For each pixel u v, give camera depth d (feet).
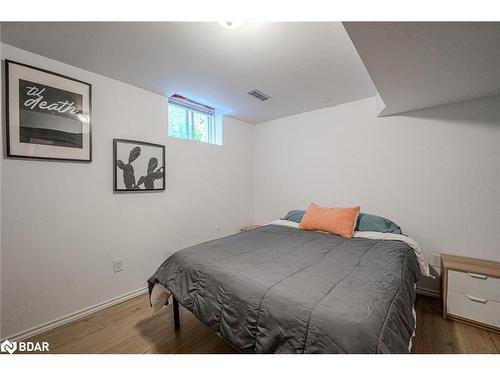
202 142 9.73
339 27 4.67
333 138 9.49
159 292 5.49
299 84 7.41
